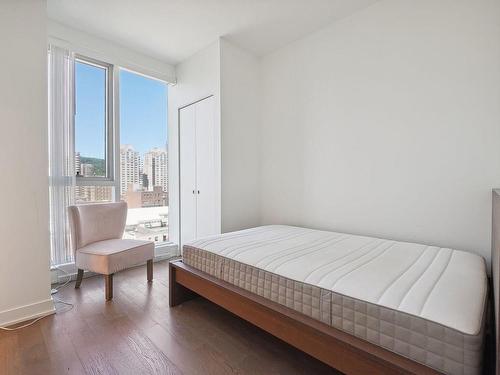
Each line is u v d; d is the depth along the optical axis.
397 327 0.95
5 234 1.68
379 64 2.17
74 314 1.82
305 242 1.90
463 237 1.80
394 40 2.08
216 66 2.74
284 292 1.32
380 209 2.19
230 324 1.71
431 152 1.92
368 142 2.24
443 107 1.86
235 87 2.85
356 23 2.29
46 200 1.83
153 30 2.56
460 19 1.78
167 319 1.77
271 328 1.34
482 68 1.71
